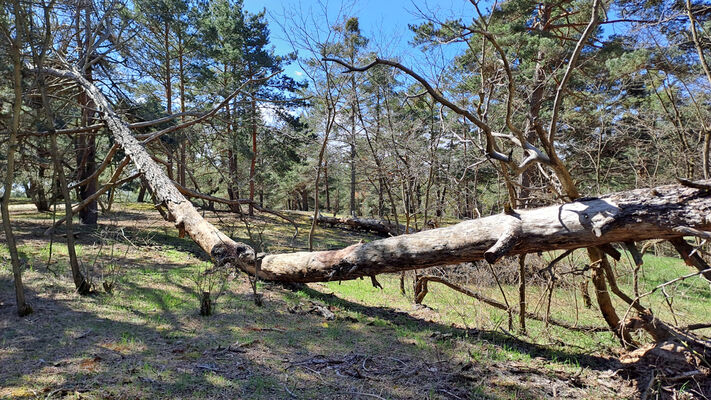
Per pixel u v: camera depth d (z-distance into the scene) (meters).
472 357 4.47
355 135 8.54
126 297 5.47
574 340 5.64
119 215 14.65
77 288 5.30
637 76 8.95
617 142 8.59
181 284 6.44
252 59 16.42
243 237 12.88
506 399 3.57
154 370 3.45
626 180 10.09
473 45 9.38
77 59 9.83
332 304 6.48
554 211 4.39
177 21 14.52
